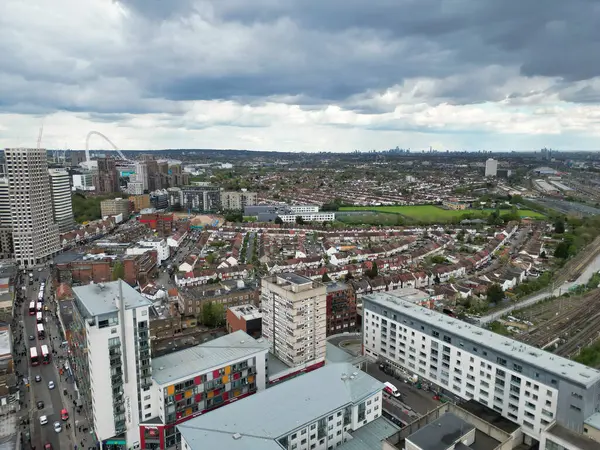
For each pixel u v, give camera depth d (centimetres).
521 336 19450
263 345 14525
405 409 14312
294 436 10638
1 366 15025
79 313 13125
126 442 12344
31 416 14088
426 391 15575
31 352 17538
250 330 18525
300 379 12781
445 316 16025
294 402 11650
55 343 19150
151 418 12706
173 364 13250
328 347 18012
